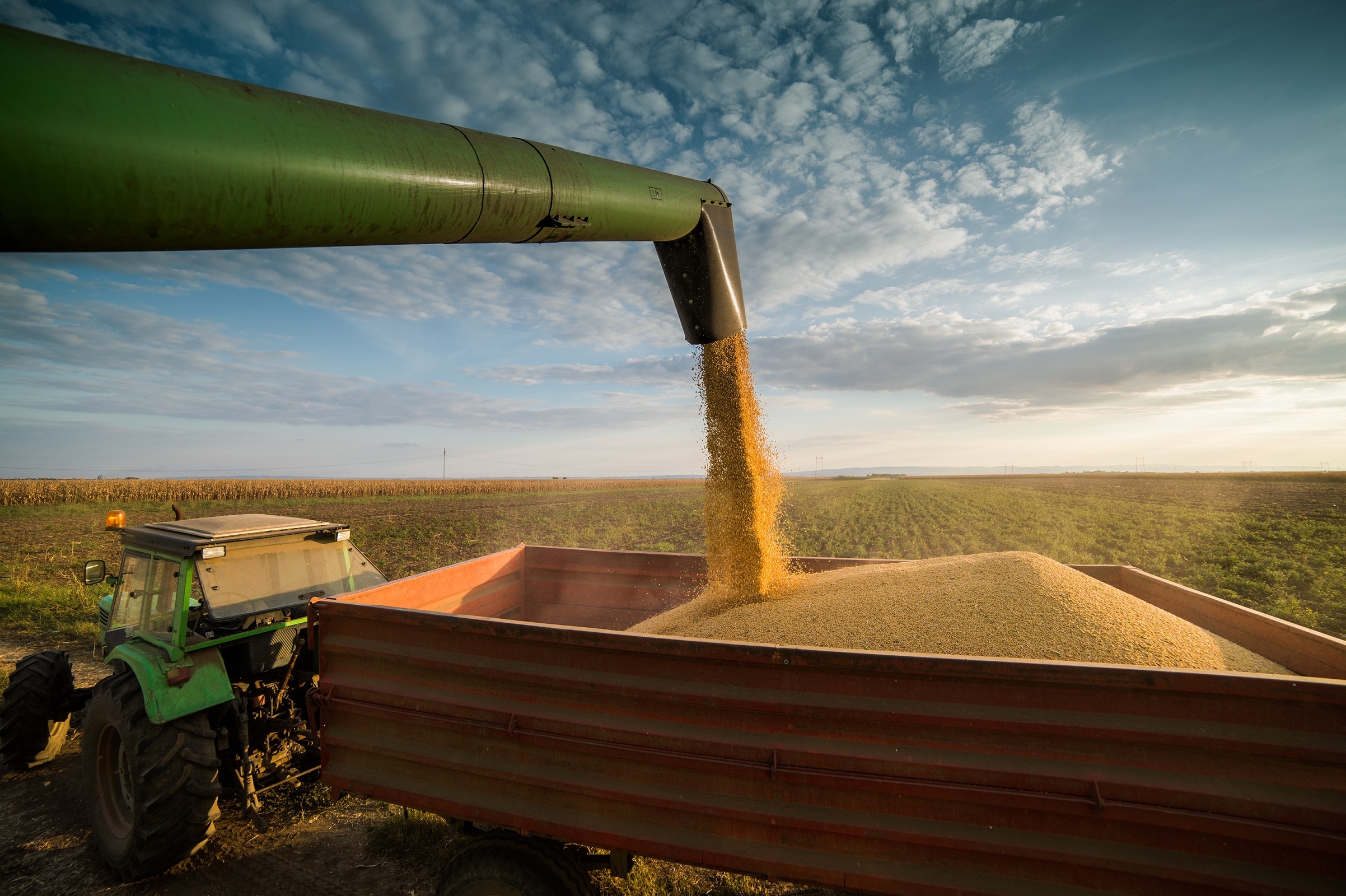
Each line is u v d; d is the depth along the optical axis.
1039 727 2.10
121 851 3.75
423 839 4.18
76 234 1.34
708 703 2.41
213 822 3.84
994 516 26.75
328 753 3.19
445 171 1.99
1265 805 1.92
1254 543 17.61
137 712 3.75
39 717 5.05
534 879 2.66
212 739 3.84
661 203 3.18
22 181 1.20
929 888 2.17
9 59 1.20
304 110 1.68
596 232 2.81
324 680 3.21
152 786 3.59
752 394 4.58
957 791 2.15
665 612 4.91
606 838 2.55
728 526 4.42
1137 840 2.03
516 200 2.26
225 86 1.55
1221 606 3.45
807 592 4.09
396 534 22.41
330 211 1.72
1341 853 1.86
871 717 2.24
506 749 2.76
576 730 2.60
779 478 4.85
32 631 9.12
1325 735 1.92
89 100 1.27
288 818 4.49
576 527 24.95
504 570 5.28
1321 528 20.39
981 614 3.15
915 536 20.22
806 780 2.28
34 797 4.82
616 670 2.55
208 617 4.04
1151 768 2.03
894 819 2.22
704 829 2.44
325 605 3.24
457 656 2.86
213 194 1.46
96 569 5.12
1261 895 1.92
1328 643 2.72
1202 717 2.01
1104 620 3.01
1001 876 2.14
